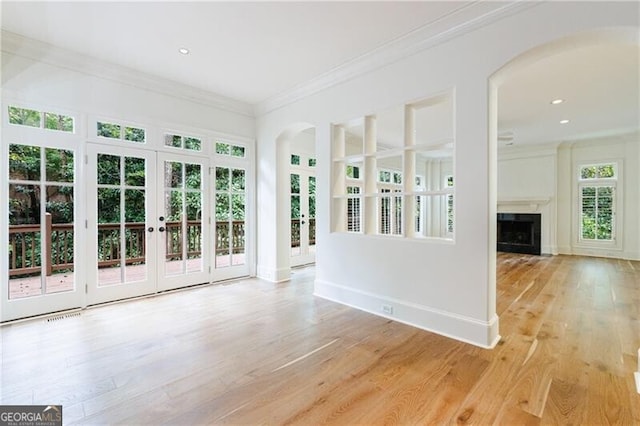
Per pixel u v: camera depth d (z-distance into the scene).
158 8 2.41
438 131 5.98
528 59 2.34
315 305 3.49
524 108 4.70
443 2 2.32
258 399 1.79
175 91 3.97
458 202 2.58
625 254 6.53
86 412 1.67
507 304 3.53
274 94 4.29
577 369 2.10
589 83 3.80
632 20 1.83
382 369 2.11
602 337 2.62
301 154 5.86
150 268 3.84
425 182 9.22
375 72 3.19
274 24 2.62
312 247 6.19
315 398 1.80
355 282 3.43
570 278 4.78
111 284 3.54
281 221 4.65
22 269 3.02
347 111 3.48
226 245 4.62
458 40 2.56
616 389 1.87
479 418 1.62
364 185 3.43
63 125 3.21
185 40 2.90
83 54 3.18
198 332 2.73
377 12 2.45
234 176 4.70
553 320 3.02
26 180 3.02
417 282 2.87
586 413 1.65
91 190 3.38
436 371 2.08
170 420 1.62
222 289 4.16
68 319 3.02
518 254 7.25
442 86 2.67
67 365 2.15
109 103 3.48
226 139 4.55
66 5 2.37
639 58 3.17
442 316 2.68
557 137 6.55
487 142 2.41
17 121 2.96
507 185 7.79
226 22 2.59
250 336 2.65
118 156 3.58
